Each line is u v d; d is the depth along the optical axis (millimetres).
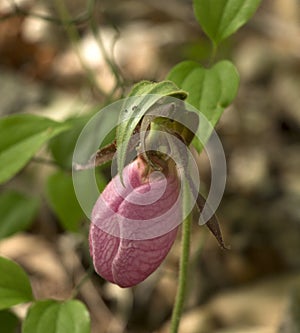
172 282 6113
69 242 6441
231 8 3822
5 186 6820
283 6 9117
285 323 5348
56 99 7977
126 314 5953
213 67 3662
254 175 7184
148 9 9406
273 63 8664
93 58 8648
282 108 8133
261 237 6508
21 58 9000
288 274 6168
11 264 3893
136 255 3092
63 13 6391
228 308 5750
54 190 4902
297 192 6902
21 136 4051
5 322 4523
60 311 3723
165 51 8781
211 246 6406
